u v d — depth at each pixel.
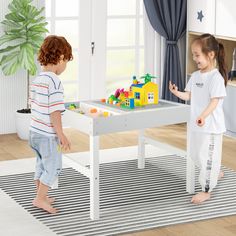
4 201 4.84
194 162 4.99
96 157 4.47
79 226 4.41
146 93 4.94
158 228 4.40
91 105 4.94
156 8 7.06
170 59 7.18
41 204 4.66
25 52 6.24
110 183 5.23
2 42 6.32
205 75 4.92
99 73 7.06
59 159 4.59
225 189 5.12
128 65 7.22
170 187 5.16
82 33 6.91
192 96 5.00
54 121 4.46
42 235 4.28
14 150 6.13
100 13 6.95
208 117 4.86
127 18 7.11
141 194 5.00
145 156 5.97
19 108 6.69
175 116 4.82
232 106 6.55
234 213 4.64
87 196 4.94
